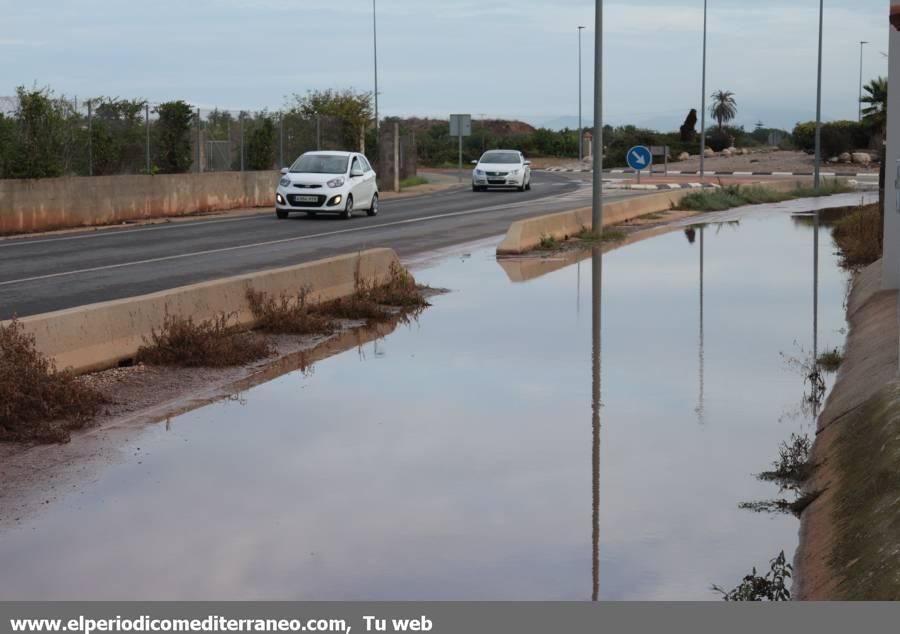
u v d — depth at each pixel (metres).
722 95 120.81
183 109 41.19
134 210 37.16
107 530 7.98
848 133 88.94
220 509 8.43
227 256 25.16
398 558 7.41
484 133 111.50
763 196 47.62
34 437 10.50
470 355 14.43
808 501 8.56
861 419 9.56
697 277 21.89
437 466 9.52
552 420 11.07
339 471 9.38
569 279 21.86
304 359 14.41
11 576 7.12
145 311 14.21
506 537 7.82
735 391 12.30
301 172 38.12
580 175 75.94
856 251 23.91
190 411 11.59
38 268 22.73
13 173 32.56
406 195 54.06
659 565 7.32
